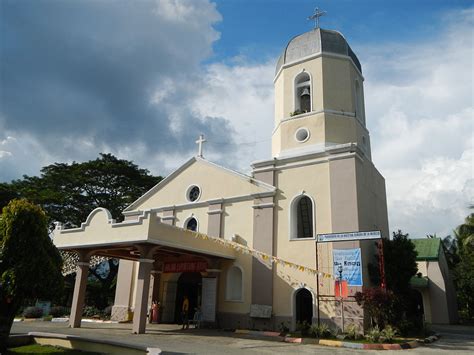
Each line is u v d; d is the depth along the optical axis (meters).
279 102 22.89
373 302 15.99
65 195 35.84
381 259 17.17
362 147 21.75
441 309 32.03
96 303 36.72
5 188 33.69
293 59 22.66
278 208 20.22
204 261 20.42
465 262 31.38
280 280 19.08
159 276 22.02
